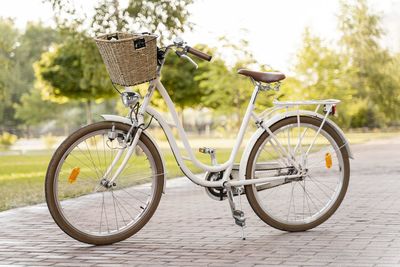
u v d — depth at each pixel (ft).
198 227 22.77
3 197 34.14
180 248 19.43
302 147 21.22
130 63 18.75
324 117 21.29
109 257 18.45
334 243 19.49
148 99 19.97
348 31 137.90
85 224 22.21
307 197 22.09
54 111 255.09
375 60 140.97
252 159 20.62
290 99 94.53
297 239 20.18
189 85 141.49
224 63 92.73
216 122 151.23
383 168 44.11
